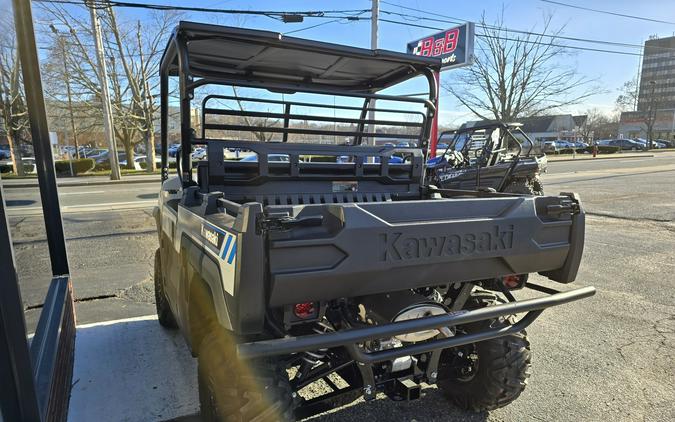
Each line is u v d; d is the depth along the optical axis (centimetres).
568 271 238
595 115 8456
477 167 1034
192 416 275
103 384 307
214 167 284
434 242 198
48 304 303
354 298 229
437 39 2200
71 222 954
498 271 221
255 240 164
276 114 325
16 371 160
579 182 1666
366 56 308
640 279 566
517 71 3394
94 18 2050
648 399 304
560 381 326
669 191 1398
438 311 211
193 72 355
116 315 448
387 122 344
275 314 202
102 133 4534
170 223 311
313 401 223
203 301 226
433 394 307
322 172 317
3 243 155
